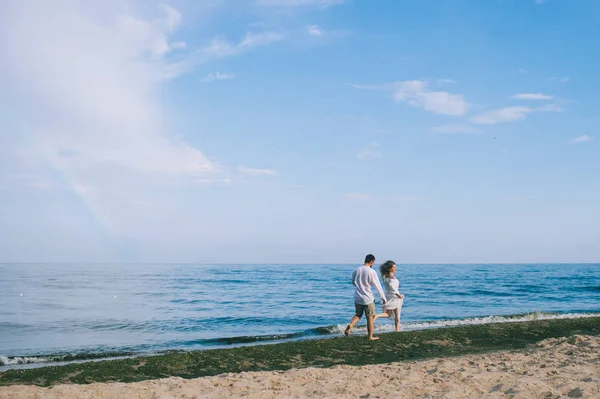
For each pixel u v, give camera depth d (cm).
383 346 984
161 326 1566
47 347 1190
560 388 545
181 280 5003
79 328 1515
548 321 1270
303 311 2005
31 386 618
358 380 648
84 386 623
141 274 6975
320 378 675
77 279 5097
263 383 639
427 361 826
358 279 1048
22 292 3047
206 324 1616
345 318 1756
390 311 1106
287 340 1230
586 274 7075
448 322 1488
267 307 2183
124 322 1645
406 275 6756
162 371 799
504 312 1944
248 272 8219
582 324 1230
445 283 4375
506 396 524
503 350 969
